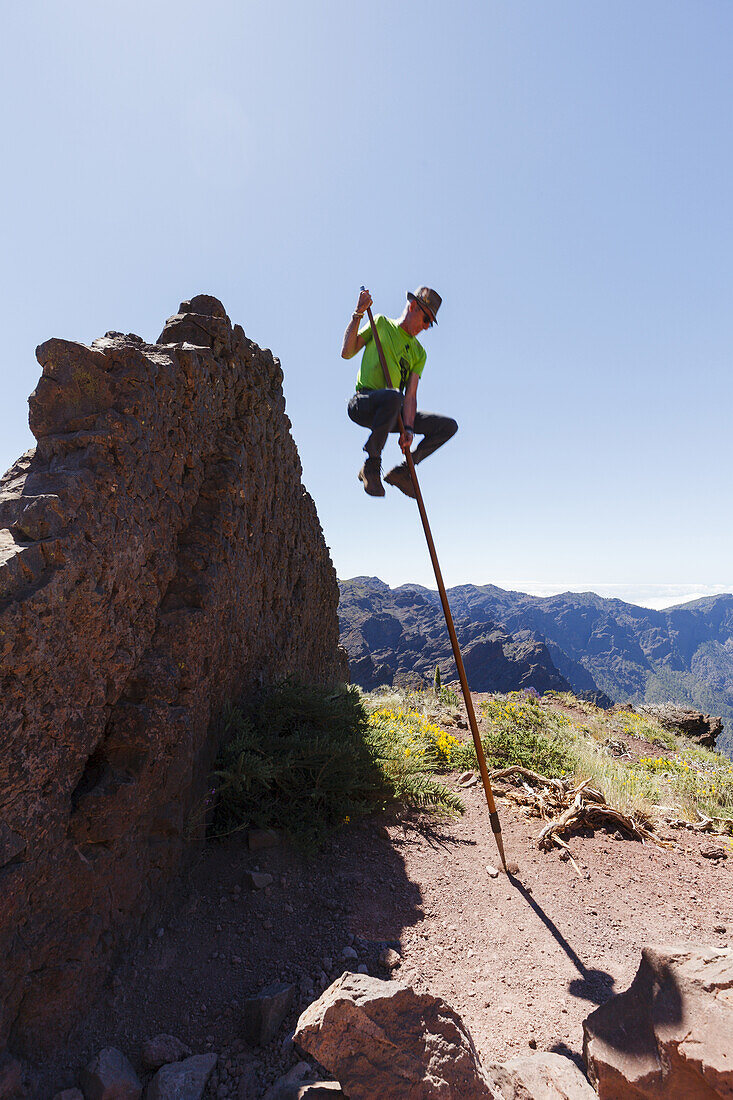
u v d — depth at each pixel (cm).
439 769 724
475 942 366
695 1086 204
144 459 358
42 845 263
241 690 546
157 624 381
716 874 510
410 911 394
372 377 391
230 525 466
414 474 411
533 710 1141
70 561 273
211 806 435
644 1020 234
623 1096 224
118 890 313
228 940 347
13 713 242
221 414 513
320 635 1020
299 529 826
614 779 743
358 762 523
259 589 609
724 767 1114
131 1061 266
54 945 270
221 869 409
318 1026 218
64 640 272
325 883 412
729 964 232
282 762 482
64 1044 263
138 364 352
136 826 328
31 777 254
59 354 327
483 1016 298
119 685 329
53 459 316
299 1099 227
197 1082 249
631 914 417
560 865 484
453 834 522
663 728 1677
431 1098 211
